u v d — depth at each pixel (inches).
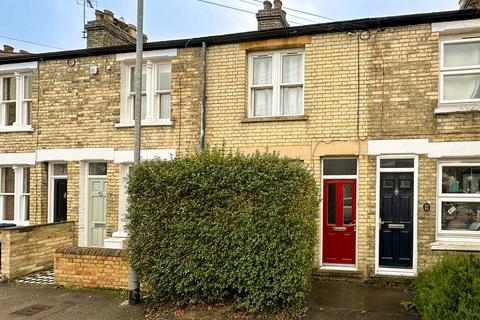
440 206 348.2
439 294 217.2
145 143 426.0
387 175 360.5
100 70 448.5
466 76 351.3
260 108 410.3
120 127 437.1
